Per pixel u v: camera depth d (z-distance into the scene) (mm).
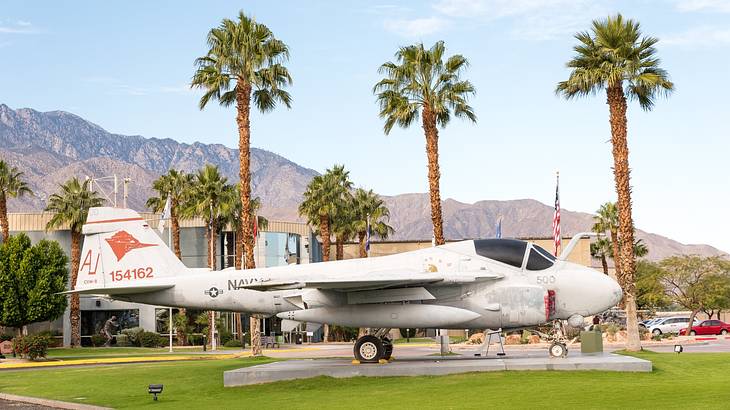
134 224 28141
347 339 77625
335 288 24422
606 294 24500
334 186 74750
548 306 24500
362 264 25969
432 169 37219
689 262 63594
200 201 69250
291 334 73812
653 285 65062
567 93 36000
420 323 24656
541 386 19844
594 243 92125
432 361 25109
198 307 27344
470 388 20234
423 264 25344
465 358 26156
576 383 20172
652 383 20000
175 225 71000
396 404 18594
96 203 68375
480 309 24672
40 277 59219
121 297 27766
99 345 68750
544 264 25062
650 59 35094
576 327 24828
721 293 61500
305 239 81875
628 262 33625
